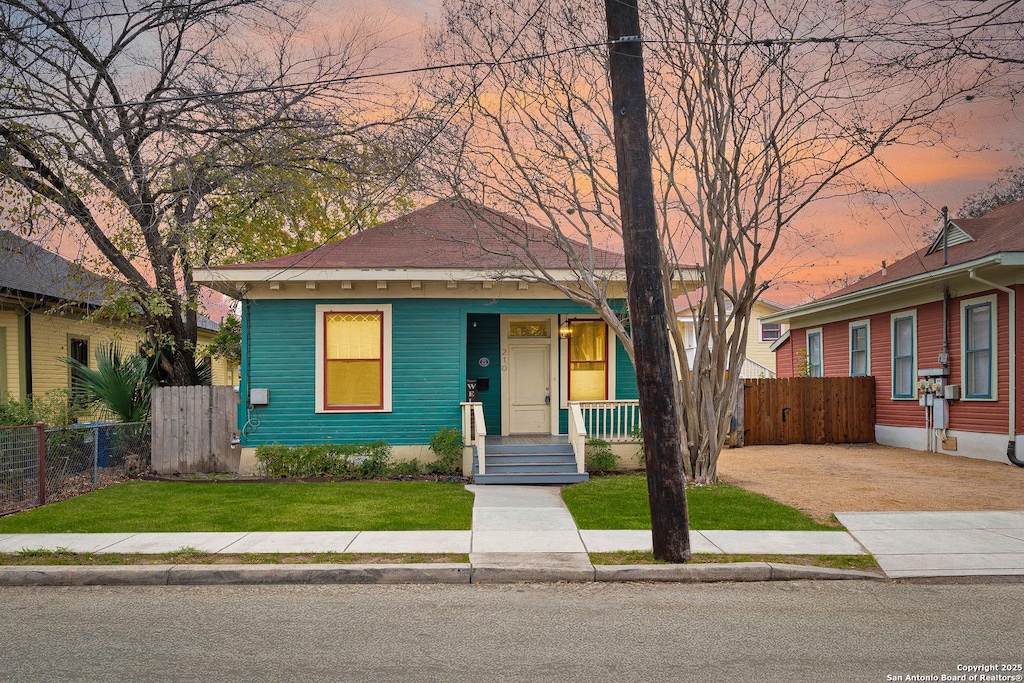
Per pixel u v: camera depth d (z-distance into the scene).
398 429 14.38
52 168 13.70
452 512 10.27
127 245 14.80
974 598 6.86
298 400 14.32
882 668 5.07
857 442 19.30
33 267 16.50
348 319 14.43
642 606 6.62
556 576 7.54
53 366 18.92
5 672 5.02
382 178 14.87
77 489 11.96
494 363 15.63
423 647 5.54
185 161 14.30
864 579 7.52
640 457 14.17
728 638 5.72
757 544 8.52
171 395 14.24
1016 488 11.79
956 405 16.25
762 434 18.83
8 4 12.64
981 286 15.39
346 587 7.33
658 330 7.99
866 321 20.22
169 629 5.97
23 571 7.46
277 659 5.28
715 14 11.12
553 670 5.06
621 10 8.02
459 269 13.68
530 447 13.81
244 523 9.56
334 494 11.59
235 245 16.55
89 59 13.79
